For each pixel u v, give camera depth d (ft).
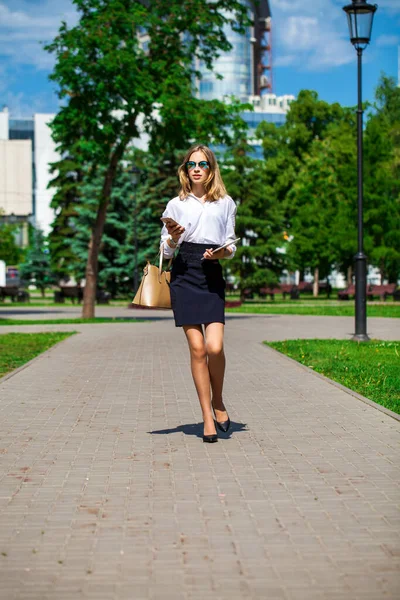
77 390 31.65
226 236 21.72
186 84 83.35
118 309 122.83
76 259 182.70
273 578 11.80
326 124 219.00
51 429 23.52
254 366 39.19
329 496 16.10
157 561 12.52
